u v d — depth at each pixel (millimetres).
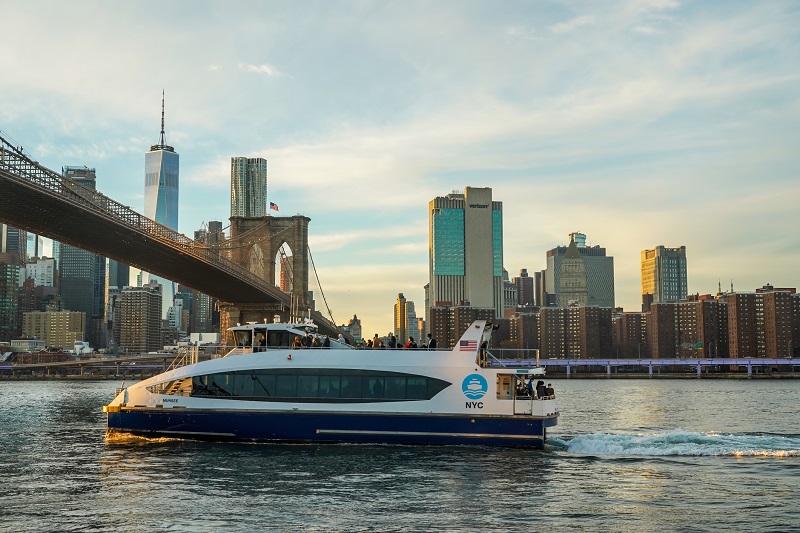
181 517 23734
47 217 90562
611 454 34000
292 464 31188
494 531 22531
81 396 114062
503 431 33969
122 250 110438
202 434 35562
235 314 147500
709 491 27281
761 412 70375
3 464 33000
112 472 30156
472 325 34750
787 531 22625
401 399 34344
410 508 24844
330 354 35094
